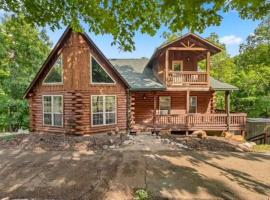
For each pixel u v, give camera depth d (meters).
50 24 5.67
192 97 19.25
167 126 16.28
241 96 27.69
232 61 31.66
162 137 13.38
